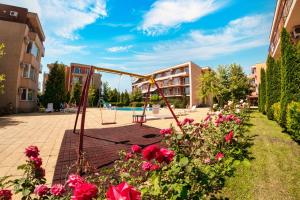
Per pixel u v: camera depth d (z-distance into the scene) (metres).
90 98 41.88
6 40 16.89
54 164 4.00
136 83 65.19
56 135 7.17
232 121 4.97
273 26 17.80
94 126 10.15
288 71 6.14
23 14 19.36
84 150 5.06
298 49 6.00
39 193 1.54
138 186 2.15
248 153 4.07
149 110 29.03
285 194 2.52
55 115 16.38
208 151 3.39
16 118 12.80
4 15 18.67
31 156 1.87
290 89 6.02
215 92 26.11
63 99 24.00
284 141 5.04
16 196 2.66
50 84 22.94
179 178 2.18
